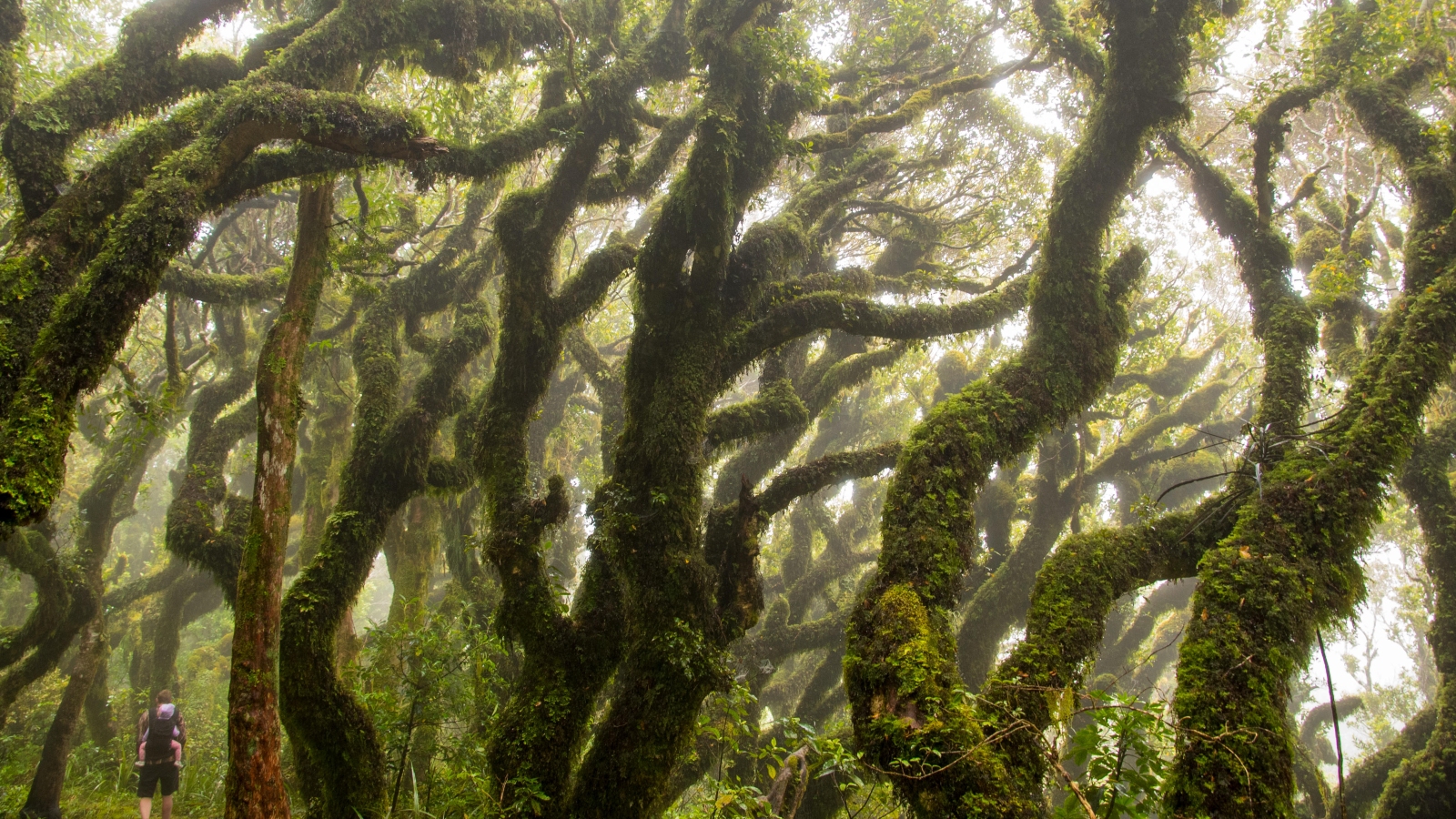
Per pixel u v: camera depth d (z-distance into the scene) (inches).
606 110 460.8
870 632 309.9
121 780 567.2
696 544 386.3
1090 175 424.2
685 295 428.5
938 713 257.8
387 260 478.0
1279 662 295.4
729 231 428.5
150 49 434.0
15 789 508.4
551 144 484.1
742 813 288.8
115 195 379.6
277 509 349.1
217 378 874.1
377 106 388.8
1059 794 433.1
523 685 376.5
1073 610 343.6
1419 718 590.2
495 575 694.5
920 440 377.1
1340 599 328.5
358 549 449.7
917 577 330.6
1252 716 278.2
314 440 812.0
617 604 390.3
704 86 438.6
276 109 369.1
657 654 353.1
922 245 755.4
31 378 302.8
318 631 412.2
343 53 433.1
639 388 427.2
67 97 407.2
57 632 563.5
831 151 659.4
